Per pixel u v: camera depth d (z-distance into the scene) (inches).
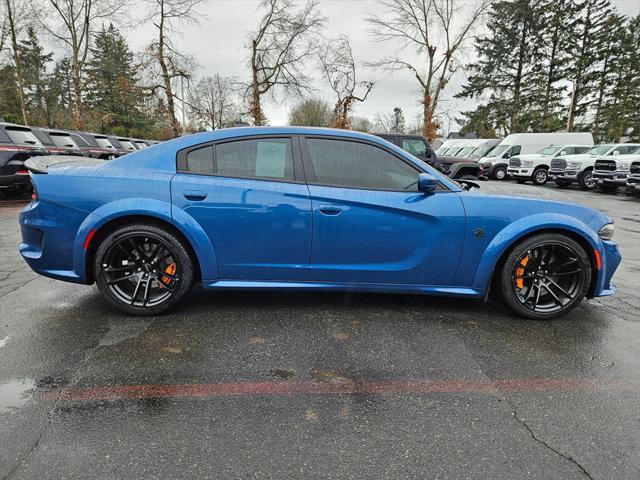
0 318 116.0
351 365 93.7
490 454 66.3
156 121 1605.6
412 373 90.9
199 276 120.3
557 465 64.1
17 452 64.1
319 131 117.5
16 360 92.5
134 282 120.6
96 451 64.9
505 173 816.3
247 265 116.0
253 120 935.0
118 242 113.4
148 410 75.7
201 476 60.5
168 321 115.9
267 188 113.0
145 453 64.8
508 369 93.4
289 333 109.6
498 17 1380.4
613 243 123.0
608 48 1400.1
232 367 91.7
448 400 81.0
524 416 76.4
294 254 115.7
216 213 112.2
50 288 142.3
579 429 72.9
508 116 1512.1
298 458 64.6
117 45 1644.9
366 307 128.9
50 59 1673.2
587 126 1534.2
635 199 518.9
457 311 127.4
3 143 313.6
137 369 89.8
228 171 114.8
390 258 117.1
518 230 115.6
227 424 72.3
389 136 394.9
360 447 67.4
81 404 76.9
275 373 89.7
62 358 94.0
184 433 69.7
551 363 96.3
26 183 325.7
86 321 114.8
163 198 111.3
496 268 121.5
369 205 113.5
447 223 115.0
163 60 836.6
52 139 416.5
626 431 72.4
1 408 75.1
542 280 121.3
